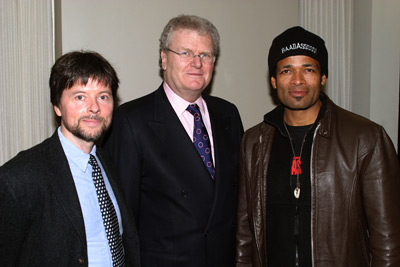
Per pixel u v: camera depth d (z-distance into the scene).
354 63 2.62
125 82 2.58
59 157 1.19
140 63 2.60
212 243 1.63
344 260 1.40
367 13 2.47
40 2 2.33
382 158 1.40
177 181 1.60
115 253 1.25
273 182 1.56
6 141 2.29
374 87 2.45
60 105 1.22
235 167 1.81
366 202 1.42
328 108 1.54
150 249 1.62
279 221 1.51
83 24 2.50
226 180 1.72
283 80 1.49
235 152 1.88
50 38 2.37
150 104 1.73
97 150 1.41
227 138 1.82
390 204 1.38
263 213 1.59
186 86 1.64
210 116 1.83
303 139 1.52
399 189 1.43
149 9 2.60
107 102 1.25
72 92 1.18
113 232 1.26
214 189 1.66
